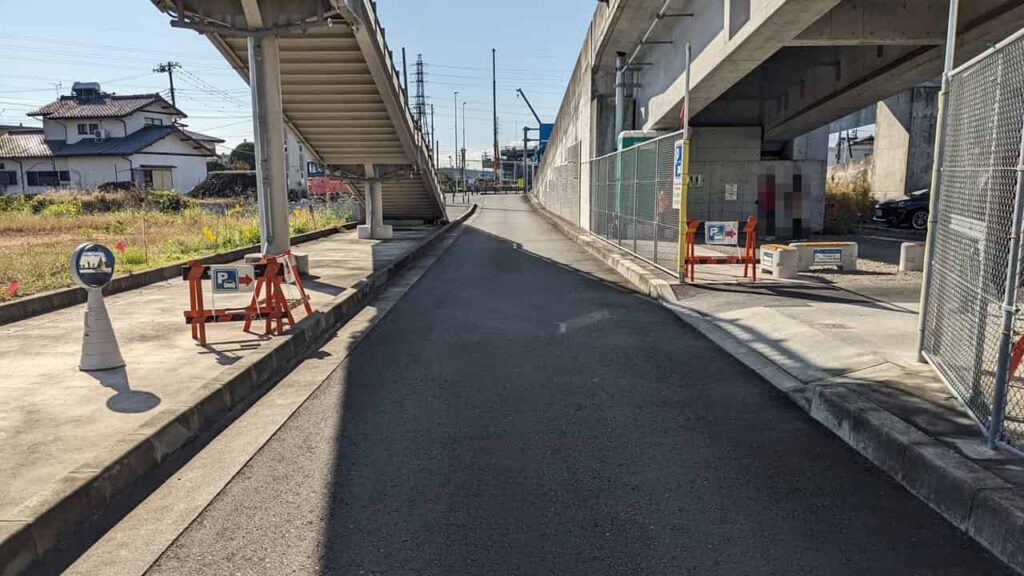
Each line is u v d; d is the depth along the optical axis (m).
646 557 3.10
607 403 5.36
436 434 4.71
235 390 5.47
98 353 5.88
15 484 3.60
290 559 3.12
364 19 12.51
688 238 11.47
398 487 3.87
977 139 4.57
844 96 18.08
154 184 50.16
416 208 27.41
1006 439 3.77
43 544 3.15
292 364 6.71
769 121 22.16
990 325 6.03
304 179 61.28
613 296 10.77
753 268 11.03
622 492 3.77
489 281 12.69
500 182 91.69
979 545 3.15
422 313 9.39
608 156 18.44
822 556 3.09
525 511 3.56
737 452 4.33
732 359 6.74
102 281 5.85
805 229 21.66
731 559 3.07
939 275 5.41
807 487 3.80
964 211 4.76
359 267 13.32
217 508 3.64
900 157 25.81
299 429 4.84
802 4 9.55
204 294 10.23
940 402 4.59
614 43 19.69
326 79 15.41
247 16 10.46
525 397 5.52
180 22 10.36
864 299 9.41
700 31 14.37
